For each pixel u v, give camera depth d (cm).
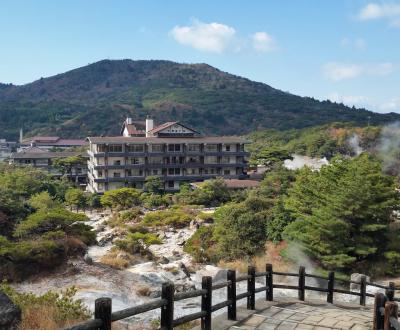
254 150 9900
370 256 2391
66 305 1033
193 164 7231
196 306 1664
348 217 2375
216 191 5900
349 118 18925
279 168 6266
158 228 4378
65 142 13338
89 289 1864
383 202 2373
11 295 1056
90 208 6272
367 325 877
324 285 2184
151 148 7156
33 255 2078
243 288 2064
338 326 864
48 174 7269
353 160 2850
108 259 2598
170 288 629
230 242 2939
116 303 1683
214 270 2534
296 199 2775
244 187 6131
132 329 1148
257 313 952
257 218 2984
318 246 2305
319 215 2328
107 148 6944
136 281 2086
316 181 2773
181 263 2647
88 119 17738
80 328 454
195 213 4922
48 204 4344
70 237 2455
